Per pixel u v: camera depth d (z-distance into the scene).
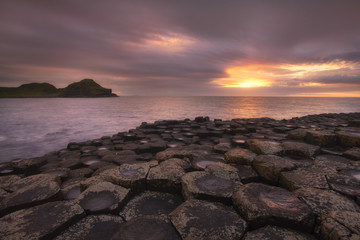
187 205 2.57
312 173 3.47
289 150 4.86
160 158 4.78
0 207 2.76
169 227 2.25
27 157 11.92
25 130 20.55
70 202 2.71
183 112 42.47
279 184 3.54
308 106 70.56
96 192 2.96
